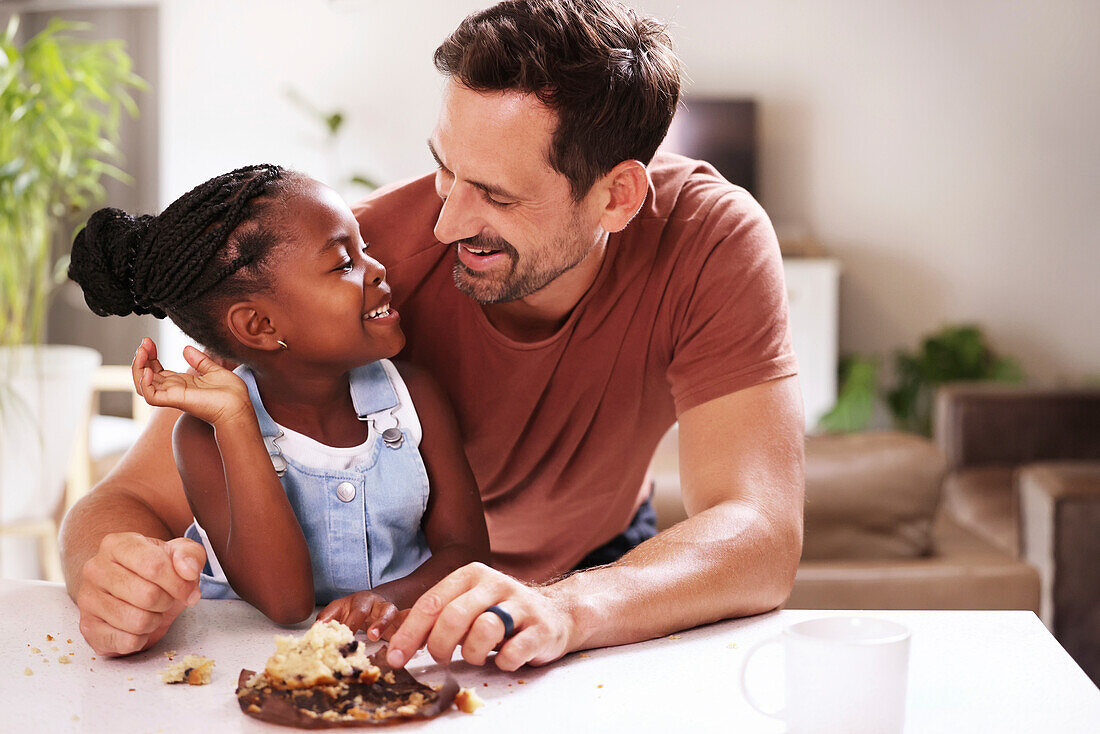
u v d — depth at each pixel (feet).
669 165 4.03
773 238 3.90
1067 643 9.12
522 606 2.61
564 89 3.16
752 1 17.71
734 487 3.36
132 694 2.50
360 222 3.94
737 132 17.57
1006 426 12.90
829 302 16.87
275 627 3.00
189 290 3.04
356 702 2.40
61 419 9.41
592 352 3.85
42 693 2.51
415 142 18.29
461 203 3.25
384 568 3.29
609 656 2.74
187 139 18.44
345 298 3.06
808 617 3.07
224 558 3.08
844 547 6.93
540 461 4.10
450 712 2.39
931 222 17.88
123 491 3.48
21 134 9.64
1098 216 17.60
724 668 2.65
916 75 17.66
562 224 3.34
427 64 18.15
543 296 3.71
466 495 3.43
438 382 3.92
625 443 4.13
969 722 2.33
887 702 2.17
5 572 10.19
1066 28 17.37
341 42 18.21
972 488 12.03
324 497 3.21
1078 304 17.80
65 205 10.69
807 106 17.83
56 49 9.57
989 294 17.93
